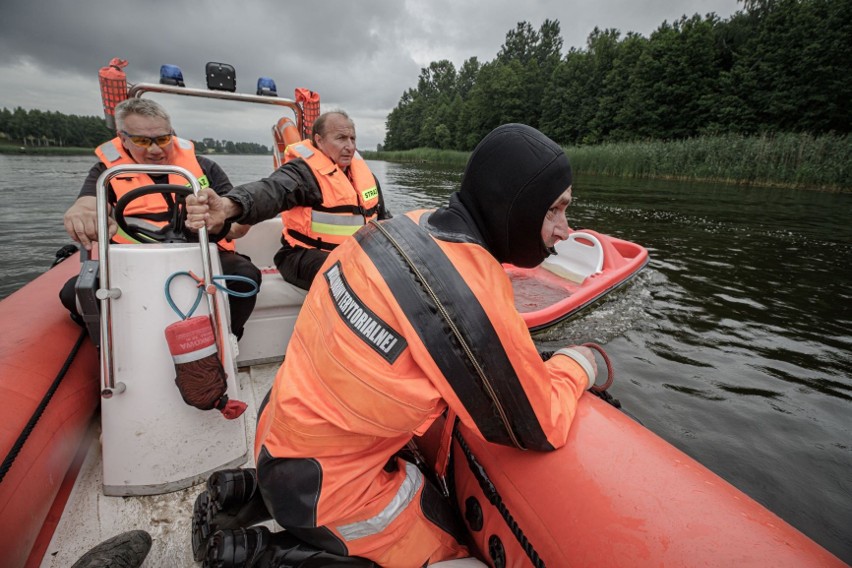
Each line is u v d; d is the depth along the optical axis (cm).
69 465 153
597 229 774
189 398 139
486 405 79
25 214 782
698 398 266
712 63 3108
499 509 109
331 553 95
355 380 78
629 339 339
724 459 220
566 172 81
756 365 305
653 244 661
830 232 769
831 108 2528
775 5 3425
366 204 264
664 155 2016
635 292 430
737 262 563
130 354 146
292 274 239
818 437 235
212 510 111
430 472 136
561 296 411
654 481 91
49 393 150
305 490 87
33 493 127
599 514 90
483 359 75
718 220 883
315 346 88
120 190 209
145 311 147
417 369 78
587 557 88
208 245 153
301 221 244
